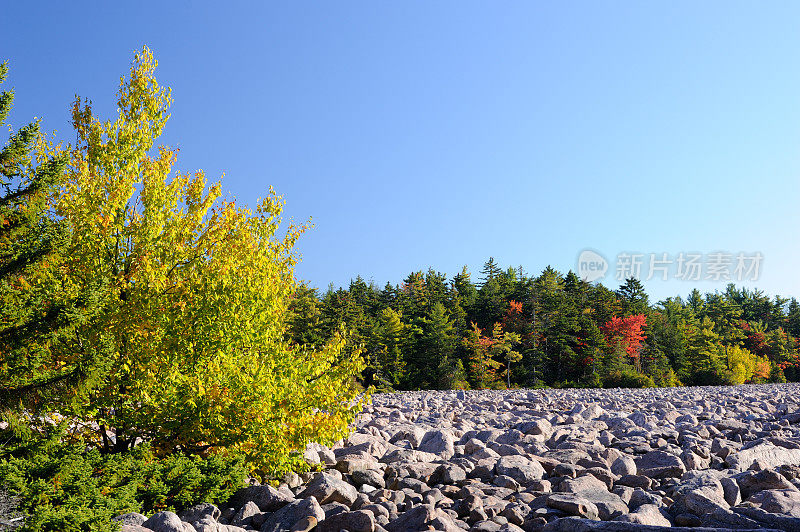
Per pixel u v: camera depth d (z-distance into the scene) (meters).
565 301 80.31
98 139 9.44
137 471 7.27
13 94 7.88
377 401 27.45
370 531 6.94
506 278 92.69
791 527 6.72
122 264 9.26
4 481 6.00
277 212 9.63
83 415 8.52
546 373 75.06
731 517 6.94
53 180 7.95
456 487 9.05
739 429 14.72
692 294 125.75
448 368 68.12
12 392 6.98
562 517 7.49
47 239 7.82
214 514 7.44
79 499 6.06
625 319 79.62
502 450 11.59
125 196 9.20
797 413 17.58
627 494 8.56
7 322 7.41
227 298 8.80
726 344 97.56
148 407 8.48
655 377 76.81
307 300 69.25
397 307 87.56
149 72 9.77
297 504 7.47
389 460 11.09
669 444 12.67
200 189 9.59
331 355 9.54
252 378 8.48
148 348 8.63
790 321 109.00
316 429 8.84
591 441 13.14
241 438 8.47
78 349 8.34
